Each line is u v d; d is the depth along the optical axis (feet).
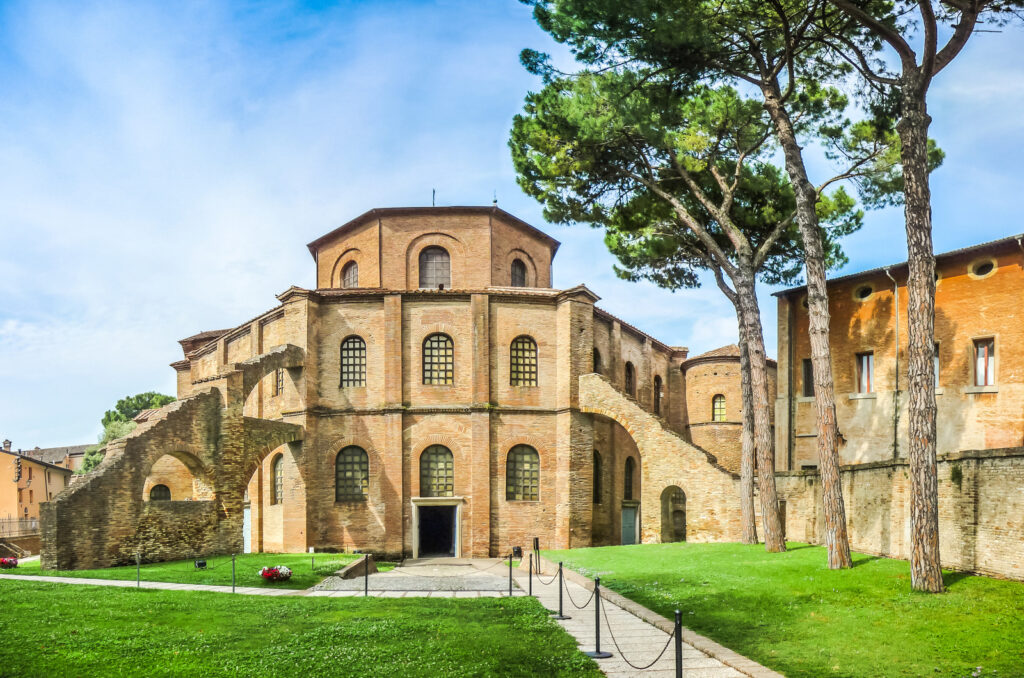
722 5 79.36
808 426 110.01
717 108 95.81
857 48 72.64
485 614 57.57
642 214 106.22
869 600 56.18
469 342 121.29
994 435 90.63
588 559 92.22
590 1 75.15
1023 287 89.86
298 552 114.11
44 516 86.99
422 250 133.80
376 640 47.96
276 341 129.18
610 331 139.23
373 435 118.11
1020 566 57.11
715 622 52.70
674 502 145.48
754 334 92.22
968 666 39.81
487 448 117.60
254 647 46.47
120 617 54.65
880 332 102.68
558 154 98.48
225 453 105.09
